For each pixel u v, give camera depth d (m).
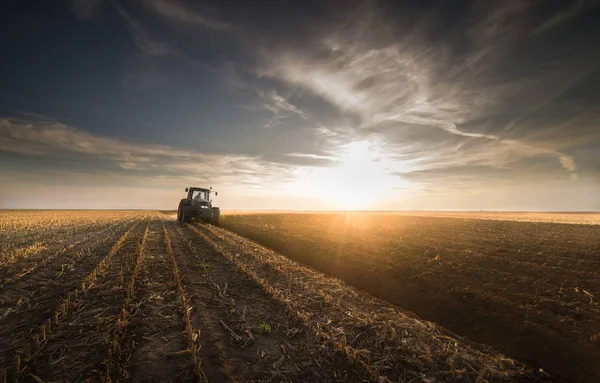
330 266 12.02
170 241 14.95
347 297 7.88
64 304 5.76
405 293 8.70
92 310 5.86
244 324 5.57
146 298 6.58
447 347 5.31
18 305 5.98
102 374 3.89
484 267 10.16
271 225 27.97
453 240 16.31
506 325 6.38
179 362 4.26
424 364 4.70
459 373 4.52
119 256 10.88
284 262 11.34
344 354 4.78
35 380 3.72
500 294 7.82
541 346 5.55
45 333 4.85
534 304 7.08
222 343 4.87
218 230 21.02
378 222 32.97
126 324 5.26
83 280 7.78
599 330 5.63
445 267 10.34
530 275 9.10
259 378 4.06
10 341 4.64
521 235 18.06
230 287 7.83
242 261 10.95
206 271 9.26
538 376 4.79
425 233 20.31
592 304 6.77
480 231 21.20
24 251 11.10
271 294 7.30
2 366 3.99
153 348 4.60
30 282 7.57
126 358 4.28
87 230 19.64
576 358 5.07
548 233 19.06
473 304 7.46
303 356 4.70
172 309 6.09
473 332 6.44
